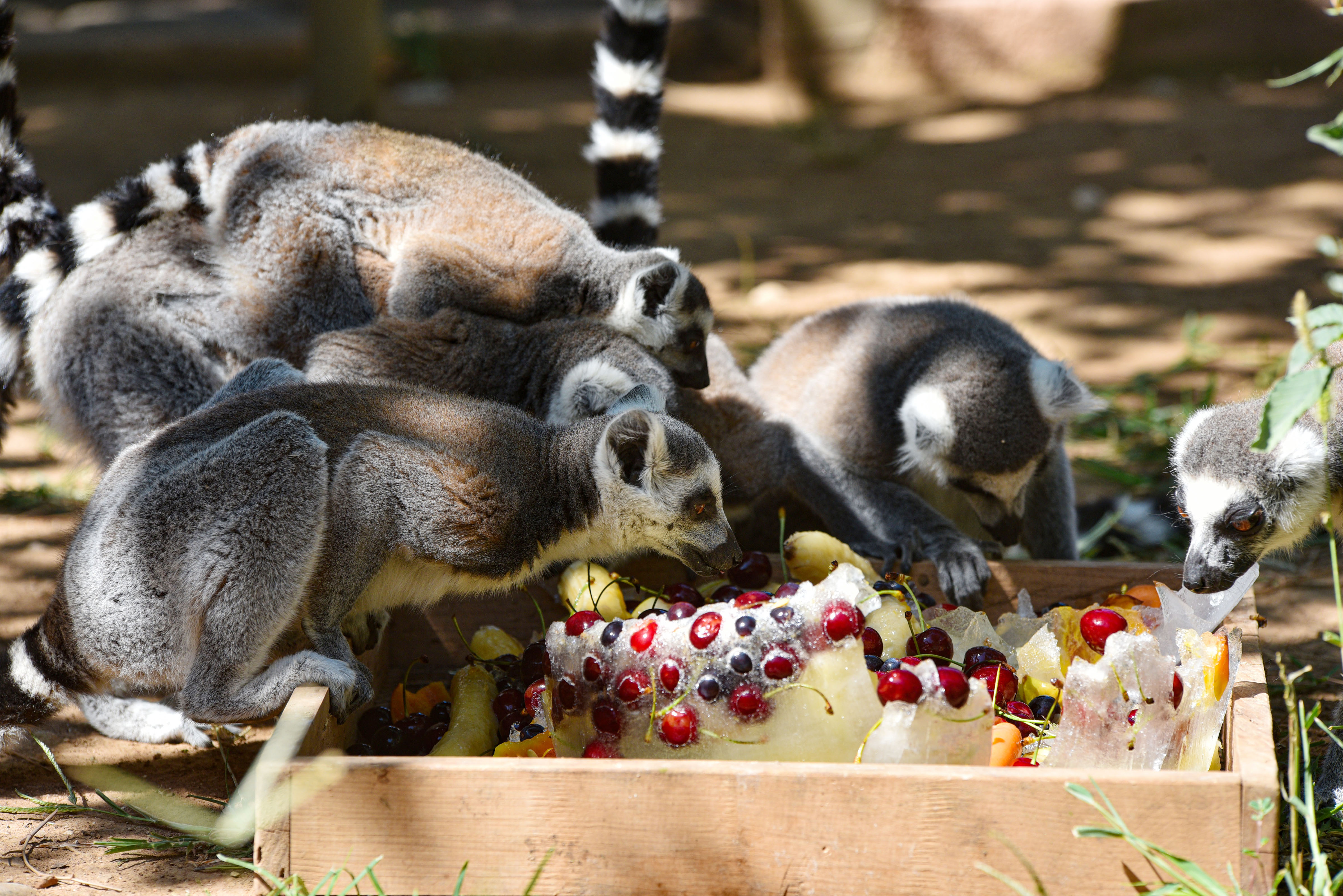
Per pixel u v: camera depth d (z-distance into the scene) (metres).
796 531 6.64
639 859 3.47
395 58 19.06
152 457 4.41
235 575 4.18
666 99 18.56
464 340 5.95
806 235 12.80
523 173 8.81
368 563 4.40
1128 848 3.34
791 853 3.44
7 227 6.34
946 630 4.63
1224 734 3.93
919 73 18.45
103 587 4.29
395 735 4.38
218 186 6.39
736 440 6.38
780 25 18.56
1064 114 16.84
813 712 3.70
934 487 6.59
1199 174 14.23
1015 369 6.14
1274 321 10.10
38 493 7.51
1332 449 4.64
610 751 3.85
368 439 4.36
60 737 4.96
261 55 18.84
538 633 5.34
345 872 3.48
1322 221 12.58
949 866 3.40
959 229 12.87
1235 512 4.70
